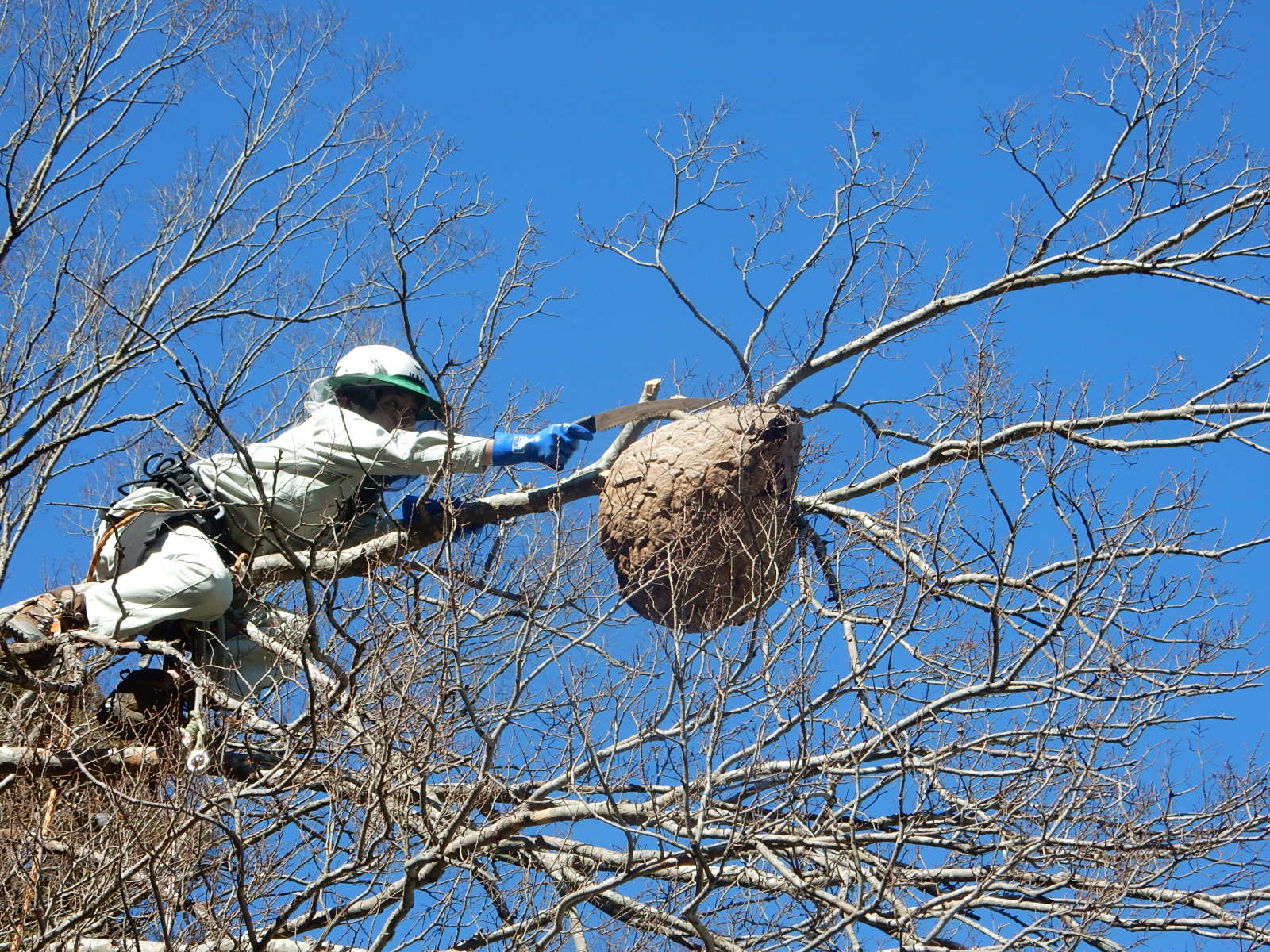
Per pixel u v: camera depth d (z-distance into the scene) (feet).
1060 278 44.29
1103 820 35.22
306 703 36.22
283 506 38.65
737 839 34.60
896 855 33.47
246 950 33.17
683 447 39.93
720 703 33.73
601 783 34.81
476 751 37.35
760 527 39.17
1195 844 35.22
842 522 42.57
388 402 41.57
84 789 35.17
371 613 35.37
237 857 32.32
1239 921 34.01
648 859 34.63
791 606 36.04
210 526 38.52
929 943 32.81
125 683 37.19
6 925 32.83
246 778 37.55
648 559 39.50
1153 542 37.09
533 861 38.50
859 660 38.14
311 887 33.01
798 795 36.06
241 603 39.58
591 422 40.34
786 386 42.78
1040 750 35.42
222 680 38.58
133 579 36.63
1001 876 33.68
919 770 34.91
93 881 33.19
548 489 39.96
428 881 33.35
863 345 43.65
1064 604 37.83
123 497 38.68
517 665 34.04
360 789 34.53
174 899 32.99
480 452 38.70
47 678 35.14
